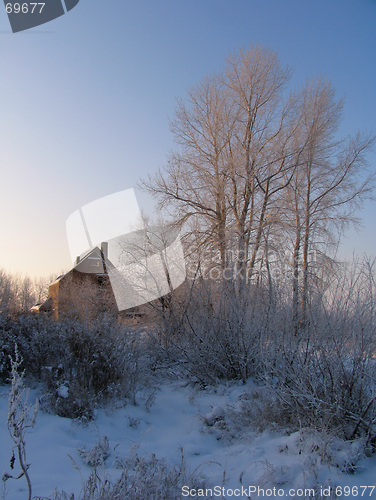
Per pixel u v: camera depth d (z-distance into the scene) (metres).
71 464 3.25
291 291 5.50
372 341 3.73
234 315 6.62
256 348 6.12
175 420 4.98
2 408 4.27
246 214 17.22
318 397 3.95
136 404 5.33
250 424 4.44
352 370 3.78
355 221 17.39
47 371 5.05
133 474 2.96
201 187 17.30
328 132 17.94
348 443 3.30
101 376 5.38
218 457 3.73
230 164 17.05
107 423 4.52
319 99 17.73
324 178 18.42
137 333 7.17
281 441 3.72
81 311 7.14
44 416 4.36
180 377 6.93
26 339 5.75
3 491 2.60
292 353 4.59
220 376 6.62
